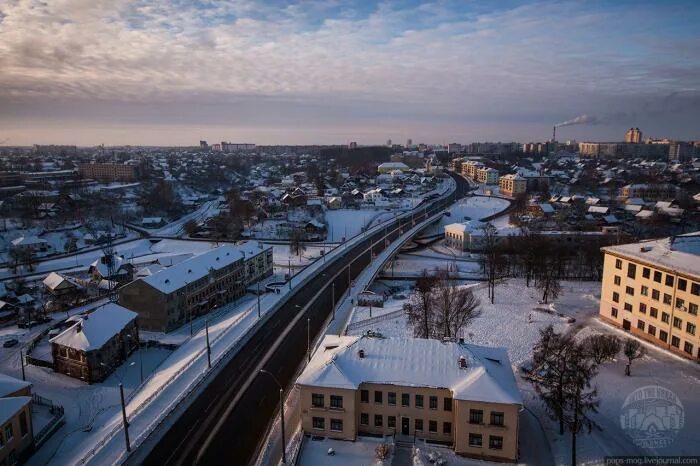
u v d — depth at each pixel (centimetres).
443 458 6512
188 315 13338
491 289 14675
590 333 10900
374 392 6956
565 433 7106
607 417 7488
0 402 7269
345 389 6781
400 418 6944
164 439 7231
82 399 9388
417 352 7238
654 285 10169
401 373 6944
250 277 16762
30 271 19475
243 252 16612
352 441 6888
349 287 15225
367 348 7381
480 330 11319
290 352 10388
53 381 10088
